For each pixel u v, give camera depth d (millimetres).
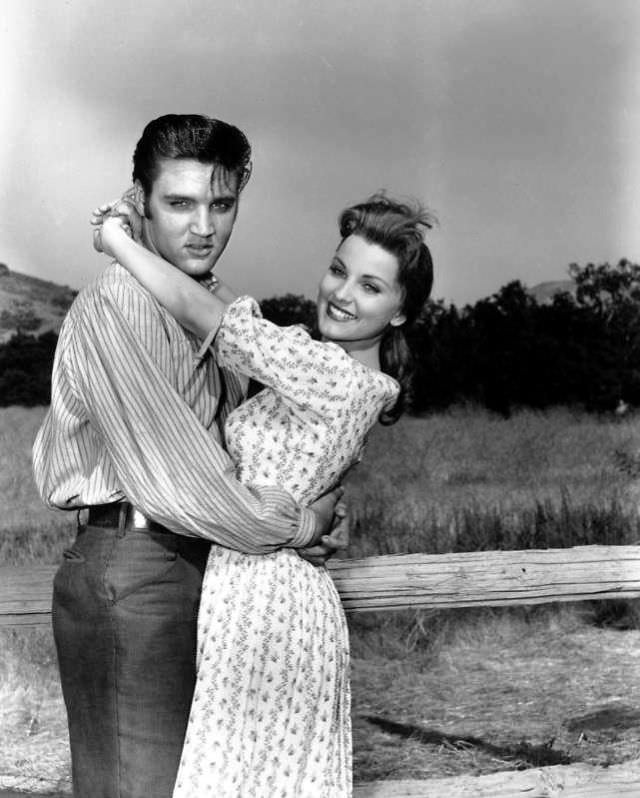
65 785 4730
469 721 5531
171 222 2230
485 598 3385
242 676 2146
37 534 7324
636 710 5566
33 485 7477
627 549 3492
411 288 2342
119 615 2143
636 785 3039
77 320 2180
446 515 8078
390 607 3330
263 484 2213
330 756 2248
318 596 2264
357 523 7992
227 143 2234
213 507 2068
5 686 5941
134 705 2158
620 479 8281
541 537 8047
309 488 2238
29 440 7668
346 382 2195
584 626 6859
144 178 2250
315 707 2229
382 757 5074
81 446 2244
